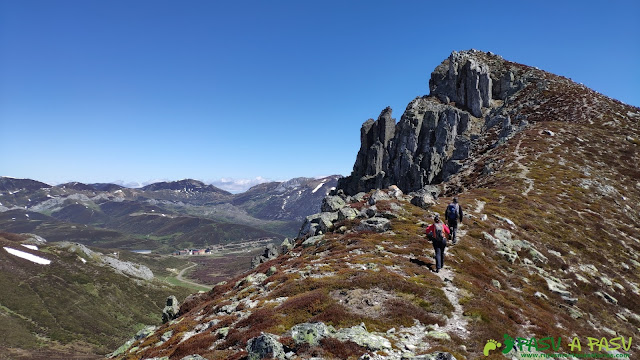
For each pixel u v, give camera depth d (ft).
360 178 500.33
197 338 66.08
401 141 488.44
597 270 126.31
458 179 301.63
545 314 80.02
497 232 128.26
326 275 83.10
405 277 76.02
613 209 191.31
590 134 317.63
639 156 275.18
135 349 86.17
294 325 57.06
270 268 113.29
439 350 47.91
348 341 48.57
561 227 156.15
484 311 63.16
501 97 534.78
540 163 256.11
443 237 84.02
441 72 590.14
